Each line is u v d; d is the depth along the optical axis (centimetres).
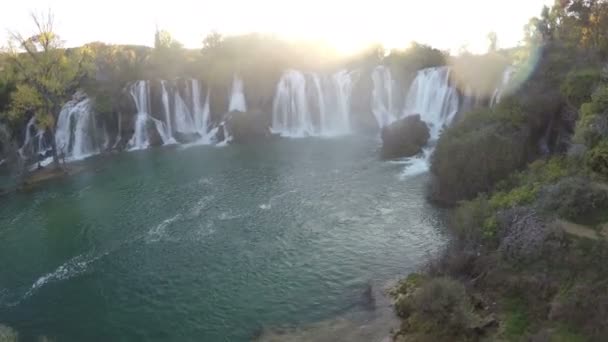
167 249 3438
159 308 2733
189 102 7231
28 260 3441
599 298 1967
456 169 3750
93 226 3938
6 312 2812
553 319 2033
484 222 2792
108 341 2489
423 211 3712
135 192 4697
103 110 6581
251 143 6494
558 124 3869
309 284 2842
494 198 3120
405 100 6894
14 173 5684
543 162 3412
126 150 6550
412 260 3000
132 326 2594
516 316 2162
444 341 2089
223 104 7262
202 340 2427
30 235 3875
